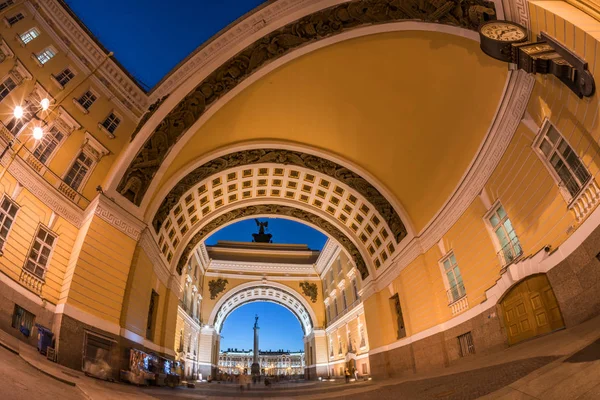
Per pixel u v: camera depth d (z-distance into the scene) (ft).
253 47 49.88
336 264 127.54
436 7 39.11
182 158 57.88
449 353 54.39
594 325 26.76
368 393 32.94
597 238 29.63
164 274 66.44
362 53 49.52
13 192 37.29
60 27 44.29
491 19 34.47
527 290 39.27
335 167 70.69
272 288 147.74
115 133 50.96
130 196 50.60
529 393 16.88
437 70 45.91
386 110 56.29
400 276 69.67
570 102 30.63
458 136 50.14
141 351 47.34
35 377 19.77
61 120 44.34
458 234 52.85
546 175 35.88
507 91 38.55
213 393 43.93
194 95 52.08
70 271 41.37
